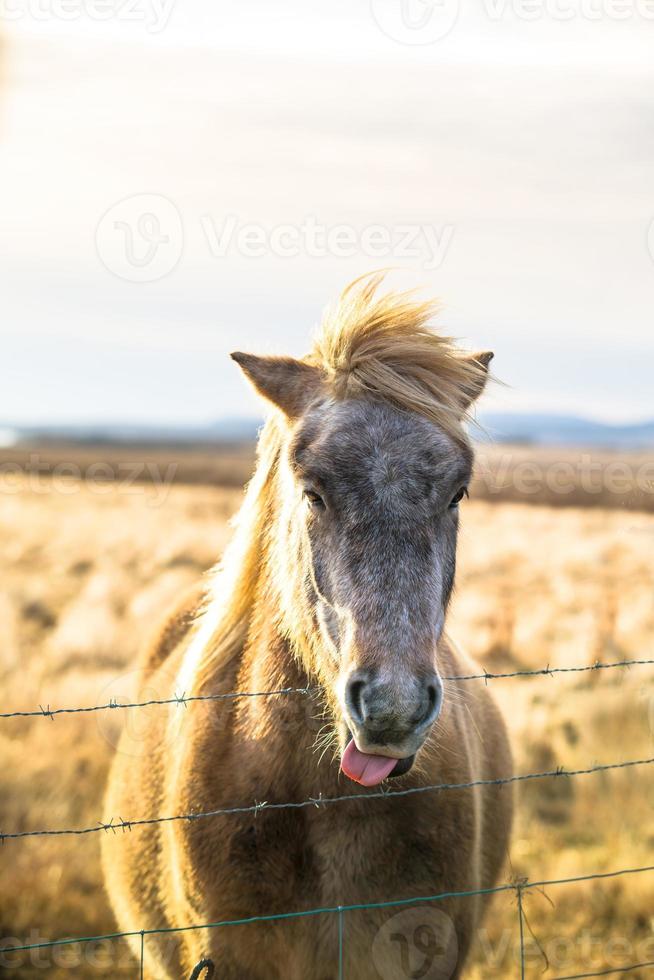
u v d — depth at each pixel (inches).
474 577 717.9
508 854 172.6
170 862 132.6
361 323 127.1
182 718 137.5
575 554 826.2
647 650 448.8
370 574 105.3
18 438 5123.0
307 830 121.2
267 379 128.7
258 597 134.0
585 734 321.1
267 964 121.4
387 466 109.3
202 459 2522.1
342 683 104.6
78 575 736.3
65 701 341.7
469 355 136.0
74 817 255.4
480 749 153.1
